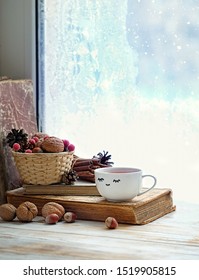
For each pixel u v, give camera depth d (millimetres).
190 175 1588
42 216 1442
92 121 1663
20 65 1693
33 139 1479
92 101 1657
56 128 1691
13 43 1694
